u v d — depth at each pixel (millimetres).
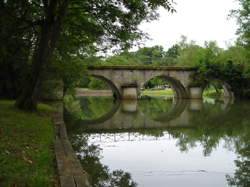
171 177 8344
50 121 13766
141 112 29344
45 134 10227
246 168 9281
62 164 6898
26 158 6867
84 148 12180
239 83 52375
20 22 14672
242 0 38531
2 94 24672
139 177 8289
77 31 16703
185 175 8539
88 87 103688
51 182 5691
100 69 47094
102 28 15820
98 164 9602
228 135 15680
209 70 51094
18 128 10445
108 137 15070
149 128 18797
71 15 15172
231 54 53188
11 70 24328
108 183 7754
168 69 51406
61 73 25500
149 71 49969
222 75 52281
